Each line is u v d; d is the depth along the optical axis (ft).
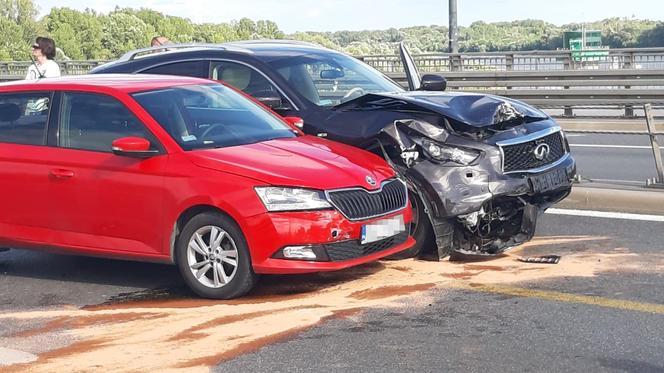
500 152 23.61
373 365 16.63
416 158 23.71
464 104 24.71
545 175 24.38
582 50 69.56
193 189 21.42
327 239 20.72
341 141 25.05
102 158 22.81
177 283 23.50
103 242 22.89
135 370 16.70
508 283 21.81
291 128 24.98
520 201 24.03
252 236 20.76
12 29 254.88
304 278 23.06
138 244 22.45
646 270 22.62
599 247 25.25
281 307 20.59
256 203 20.72
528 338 17.85
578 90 65.51
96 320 20.26
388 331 18.53
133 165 22.30
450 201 23.21
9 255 27.27
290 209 20.58
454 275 22.72
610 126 56.34
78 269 25.38
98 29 222.69
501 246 24.07
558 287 21.31
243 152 22.02
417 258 24.52
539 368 16.25
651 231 27.07
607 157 45.57
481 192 23.24
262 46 30.04
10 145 24.13
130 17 221.66
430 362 16.70
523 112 25.41
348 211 21.12
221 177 21.21
